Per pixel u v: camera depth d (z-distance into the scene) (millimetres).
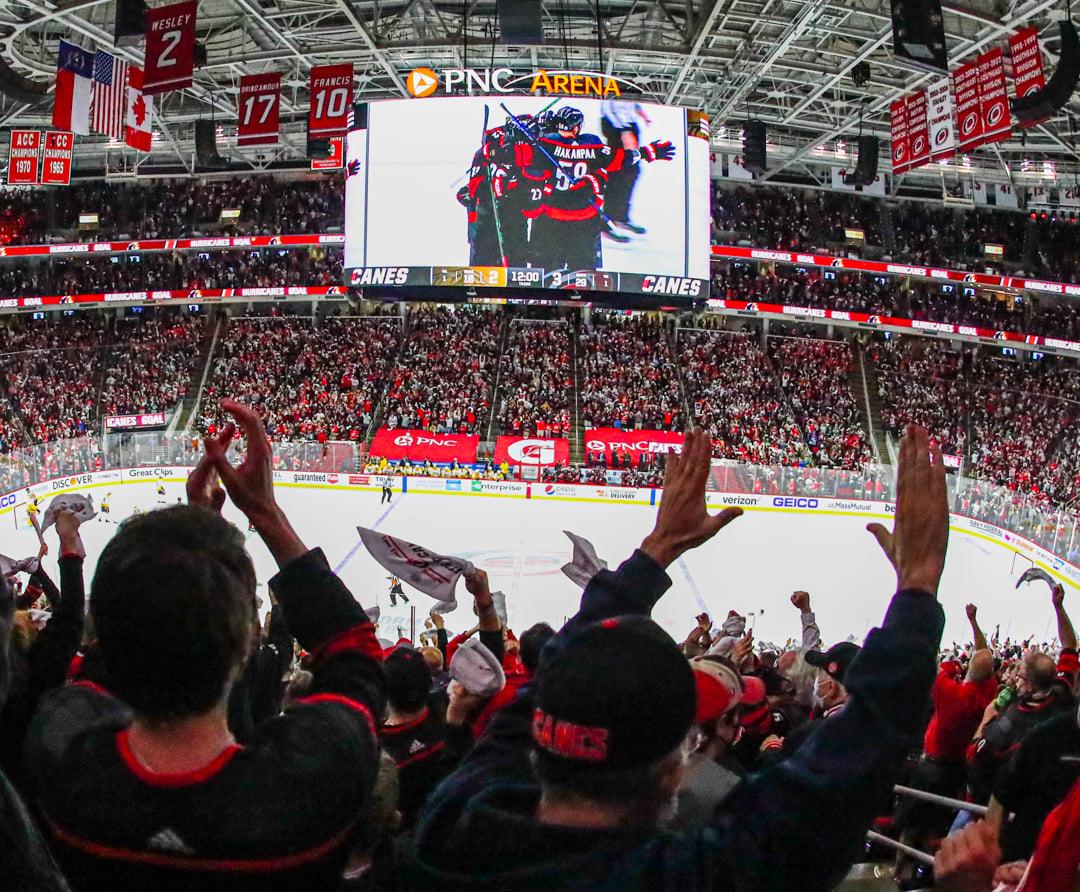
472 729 4039
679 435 39375
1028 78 24469
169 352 45188
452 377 41531
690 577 28969
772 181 47156
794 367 45625
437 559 4078
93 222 47312
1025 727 4957
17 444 40938
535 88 30375
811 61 36875
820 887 1544
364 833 2875
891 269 46344
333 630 2135
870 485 34562
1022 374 48375
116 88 26656
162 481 34938
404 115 30531
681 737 1650
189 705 1798
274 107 28109
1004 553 32312
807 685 7465
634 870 1554
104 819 1737
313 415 39781
